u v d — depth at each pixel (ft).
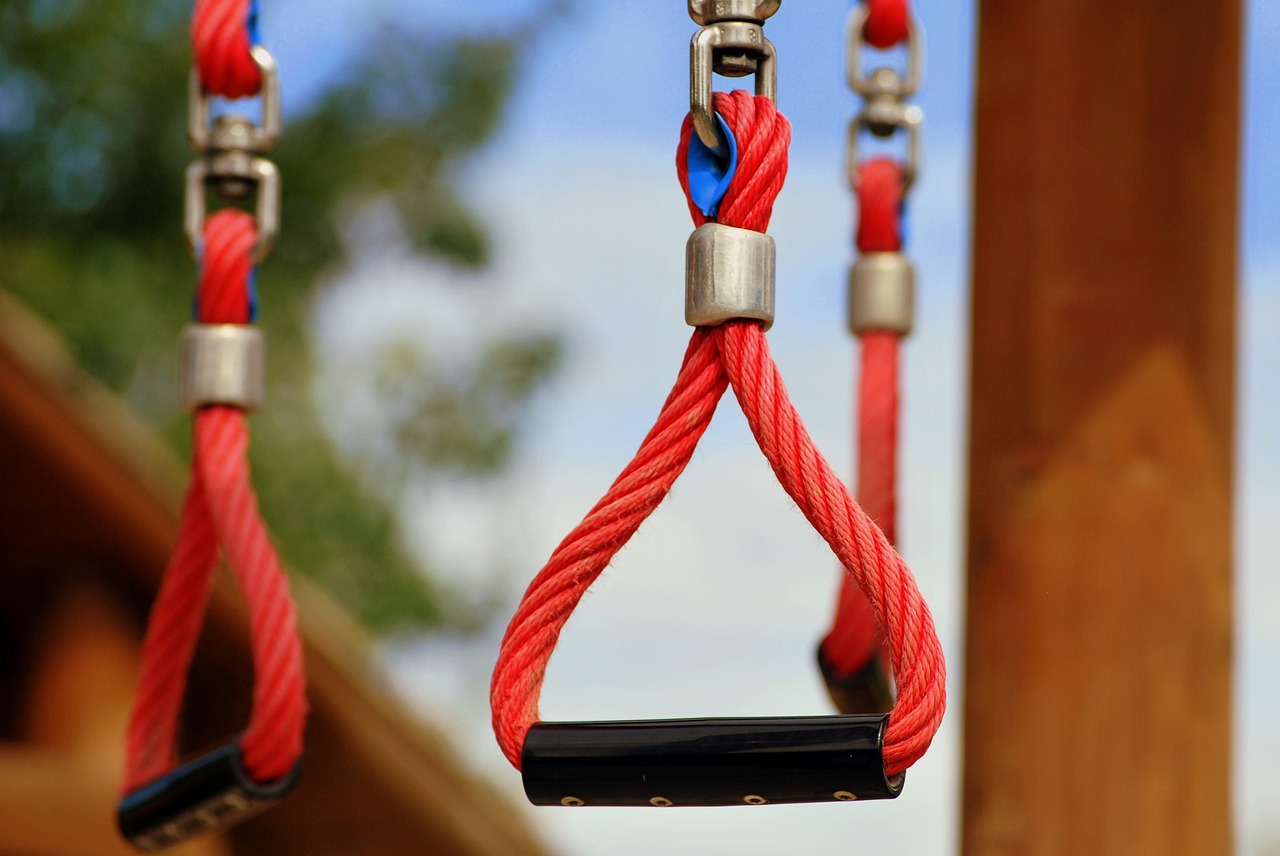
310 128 23.53
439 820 10.78
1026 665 5.13
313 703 10.18
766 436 4.08
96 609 9.71
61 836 9.06
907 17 5.24
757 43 4.12
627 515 4.15
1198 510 5.12
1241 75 5.25
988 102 5.26
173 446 19.94
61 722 9.45
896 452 5.27
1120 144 5.15
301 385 22.06
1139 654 5.09
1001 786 5.13
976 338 5.27
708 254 4.10
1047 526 5.14
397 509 24.17
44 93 21.94
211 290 4.87
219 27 4.82
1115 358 5.13
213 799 4.78
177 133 22.13
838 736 4.05
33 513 9.57
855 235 5.29
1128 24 5.16
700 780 4.09
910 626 4.05
